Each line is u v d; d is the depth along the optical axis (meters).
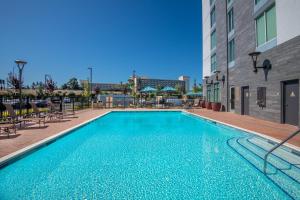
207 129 11.65
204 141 8.59
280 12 10.35
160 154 6.77
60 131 8.85
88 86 42.19
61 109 16.95
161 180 4.76
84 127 11.48
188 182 4.64
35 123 11.62
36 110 12.78
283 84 10.41
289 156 5.75
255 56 12.95
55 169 5.50
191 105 26.70
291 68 9.57
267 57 11.67
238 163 5.86
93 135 10.07
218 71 20.06
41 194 4.10
